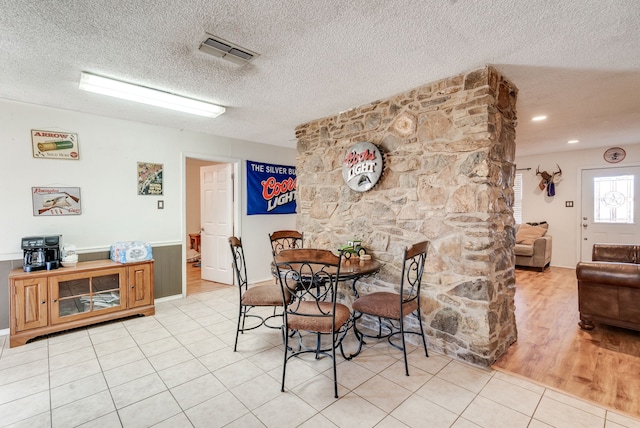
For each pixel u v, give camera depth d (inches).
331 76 98.0
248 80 101.3
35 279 108.5
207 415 71.1
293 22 69.4
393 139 114.9
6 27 69.8
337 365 93.1
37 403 75.6
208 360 96.7
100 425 68.1
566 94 114.3
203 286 187.6
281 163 212.4
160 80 100.7
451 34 74.4
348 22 69.5
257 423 68.5
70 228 130.6
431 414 71.2
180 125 154.8
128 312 129.6
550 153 238.2
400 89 109.0
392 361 95.5
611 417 69.6
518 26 70.9
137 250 132.3
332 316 81.1
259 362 95.3
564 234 234.2
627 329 119.4
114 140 141.3
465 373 88.3
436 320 101.9
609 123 153.0
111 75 96.6
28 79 98.7
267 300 100.5
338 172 136.3
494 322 93.9
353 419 69.6
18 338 105.5
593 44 79.0
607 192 215.9
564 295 164.1
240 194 188.5
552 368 90.8
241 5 63.3
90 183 135.2
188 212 277.0
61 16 66.1
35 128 122.0
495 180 94.6
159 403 75.6
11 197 117.6
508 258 103.4
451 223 98.0
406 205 110.4
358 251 120.8
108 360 96.7
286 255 80.7
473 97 93.4
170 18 67.6
